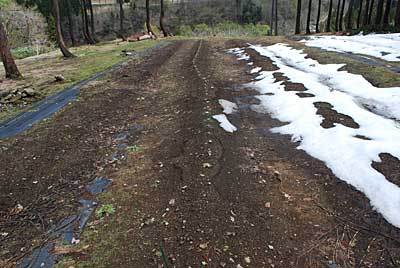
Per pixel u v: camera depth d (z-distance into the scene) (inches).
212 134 190.4
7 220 125.0
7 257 105.8
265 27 1774.1
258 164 160.7
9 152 181.2
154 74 392.8
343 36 643.5
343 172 146.3
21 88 326.6
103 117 239.5
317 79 313.0
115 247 108.0
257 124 218.4
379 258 100.3
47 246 110.4
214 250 103.8
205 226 114.8
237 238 109.3
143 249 106.0
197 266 97.5
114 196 138.1
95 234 115.3
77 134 207.0
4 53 372.5
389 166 143.8
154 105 268.5
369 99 240.7
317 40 581.0
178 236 110.7
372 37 544.7
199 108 235.8
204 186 139.1
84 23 1080.8
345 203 127.2
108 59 507.8
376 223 114.7
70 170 162.2
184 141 186.7
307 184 142.3
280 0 2004.2
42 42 1064.8
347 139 169.9
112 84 334.6
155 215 123.2
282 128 205.6
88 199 137.3
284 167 158.4
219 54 551.8
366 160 149.8
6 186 147.6
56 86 332.2
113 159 173.9
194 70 396.2
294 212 123.6
